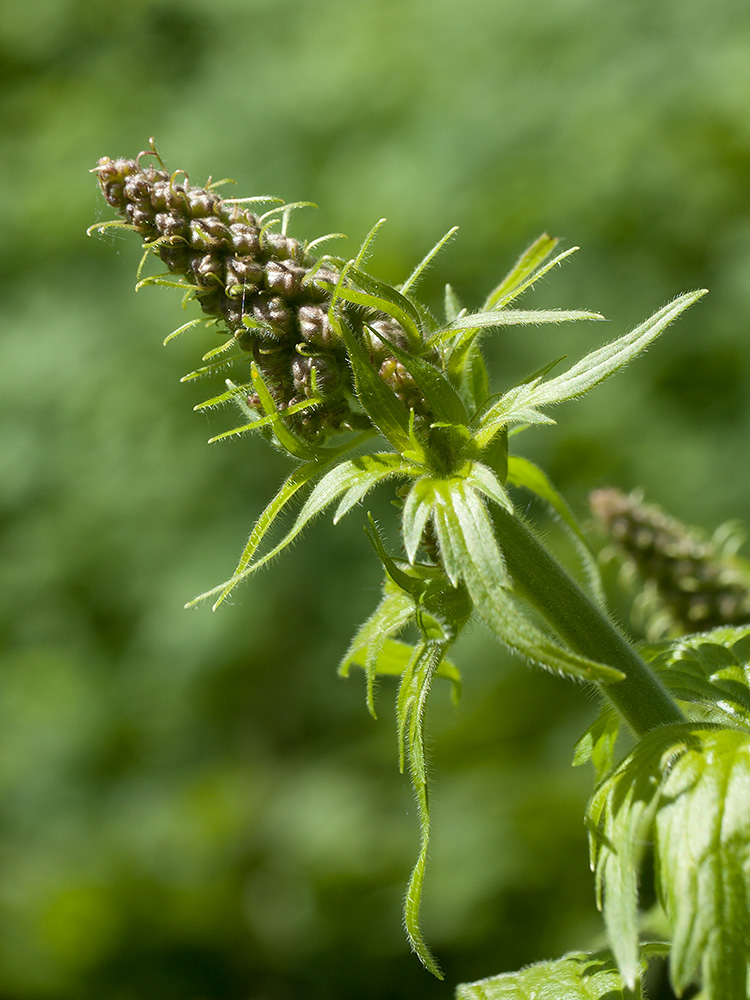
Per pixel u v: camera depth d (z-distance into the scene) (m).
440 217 2.03
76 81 2.50
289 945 1.85
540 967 0.70
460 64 2.23
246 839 1.95
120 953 1.83
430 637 0.68
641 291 2.08
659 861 0.67
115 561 2.04
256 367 0.68
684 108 2.14
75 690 2.04
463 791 1.82
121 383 2.06
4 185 2.31
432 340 0.68
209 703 2.05
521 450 1.99
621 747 1.03
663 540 0.79
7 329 2.17
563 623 0.69
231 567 1.97
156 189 0.69
